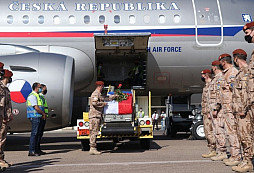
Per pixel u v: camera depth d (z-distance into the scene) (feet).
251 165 17.12
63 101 31.35
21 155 26.71
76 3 37.11
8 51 33.65
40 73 31.19
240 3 38.70
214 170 17.62
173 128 45.01
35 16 36.45
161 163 20.31
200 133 39.17
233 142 19.13
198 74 38.06
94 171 17.85
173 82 38.75
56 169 18.70
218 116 21.48
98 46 35.35
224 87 19.56
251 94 15.71
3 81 21.57
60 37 36.22
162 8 37.17
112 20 36.42
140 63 39.04
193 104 40.47
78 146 34.47
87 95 40.78
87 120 28.48
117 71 41.24
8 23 36.22
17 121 30.50
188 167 18.69
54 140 44.88
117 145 33.73
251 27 16.42
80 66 36.65
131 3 37.24
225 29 37.24
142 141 28.96
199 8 37.60
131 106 27.02
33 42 36.09
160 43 36.68
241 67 17.42
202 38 37.01
